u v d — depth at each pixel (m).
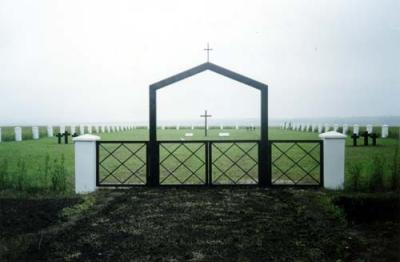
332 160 9.12
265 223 6.39
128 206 7.57
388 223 6.59
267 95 9.32
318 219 6.60
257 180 10.51
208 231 5.98
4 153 16.14
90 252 5.11
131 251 5.14
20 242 5.47
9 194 8.52
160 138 27.36
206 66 9.28
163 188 9.35
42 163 13.04
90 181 9.07
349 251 5.12
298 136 28.69
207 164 9.41
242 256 4.96
